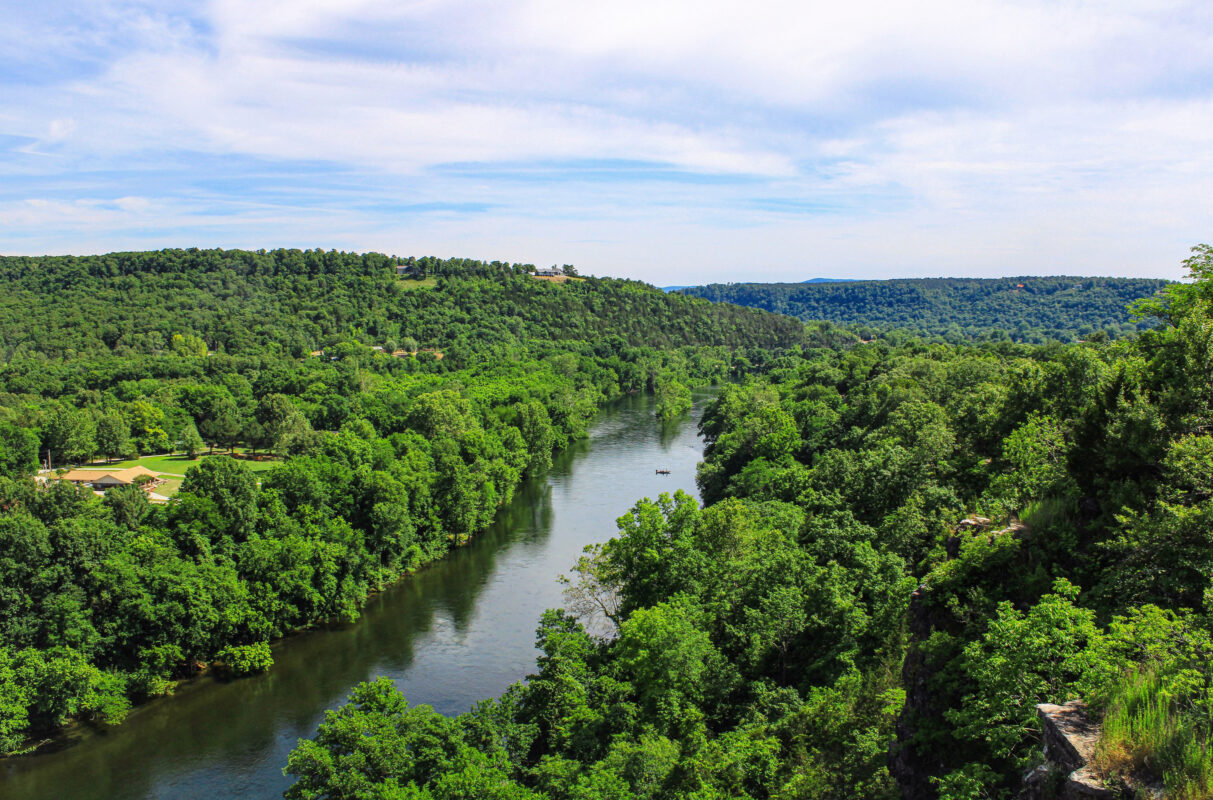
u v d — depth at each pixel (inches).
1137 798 502.0
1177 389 973.8
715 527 2017.7
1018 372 1889.8
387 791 1264.8
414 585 2886.3
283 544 2527.1
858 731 1098.1
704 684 1488.7
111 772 1788.9
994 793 710.5
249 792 1706.4
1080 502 981.8
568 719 1540.4
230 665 2237.9
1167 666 594.9
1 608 1998.0
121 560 2208.4
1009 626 737.6
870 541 1779.0
